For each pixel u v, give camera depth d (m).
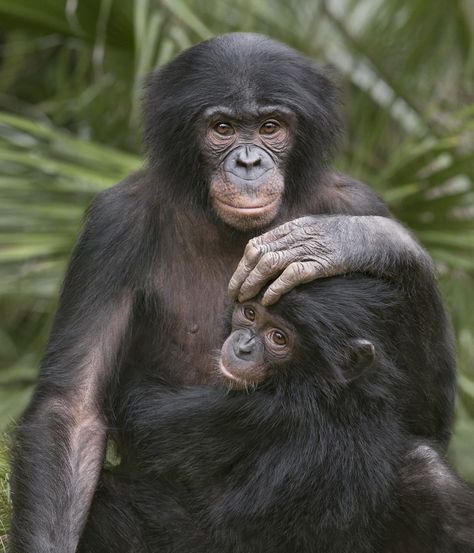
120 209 12.05
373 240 11.73
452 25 19.42
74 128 22.06
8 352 21.06
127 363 12.08
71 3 16.80
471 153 16.22
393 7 19.28
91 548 11.33
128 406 11.91
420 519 11.30
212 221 12.00
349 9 19.34
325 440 11.41
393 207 16.67
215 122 11.80
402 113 19.55
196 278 12.12
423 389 12.13
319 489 11.37
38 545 10.50
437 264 17.59
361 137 19.34
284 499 11.37
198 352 12.15
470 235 16.72
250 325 11.61
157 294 12.05
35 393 11.55
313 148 12.22
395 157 17.59
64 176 16.88
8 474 11.70
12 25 17.92
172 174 12.07
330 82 12.68
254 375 11.51
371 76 19.42
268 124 11.89
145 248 11.99
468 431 17.44
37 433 11.06
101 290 11.80
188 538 11.56
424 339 12.08
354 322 11.41
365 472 11.38
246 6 18.30
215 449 11.59
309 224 11.61
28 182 16.69
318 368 11.45
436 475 11.33
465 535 11.07
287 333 11.45
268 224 11.91
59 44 22.55
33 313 20.62
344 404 11.48
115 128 20.45
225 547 11.56
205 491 11.70
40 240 16.34
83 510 10.97
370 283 11.68
